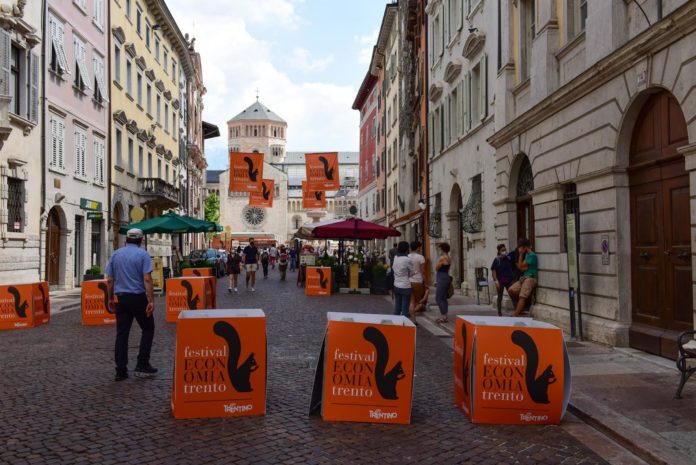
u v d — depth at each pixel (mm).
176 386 6359
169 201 40531
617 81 10047
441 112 26078
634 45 9219
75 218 26484
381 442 5691
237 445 5527
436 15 27391
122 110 32781
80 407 6766
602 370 8484
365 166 67562
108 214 30469
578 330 11430
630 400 6871
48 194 23375
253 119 133250
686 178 8742
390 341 6379
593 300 11078
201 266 28875
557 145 12586
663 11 8852
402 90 39469
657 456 5098
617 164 10227
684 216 8797
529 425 6281
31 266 22031
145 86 38969
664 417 6199
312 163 38000
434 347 11258
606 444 5688
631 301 10203
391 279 15617
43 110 22906
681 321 8859
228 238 57938
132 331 13188
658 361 8891
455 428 6168
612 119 10281
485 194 19219
